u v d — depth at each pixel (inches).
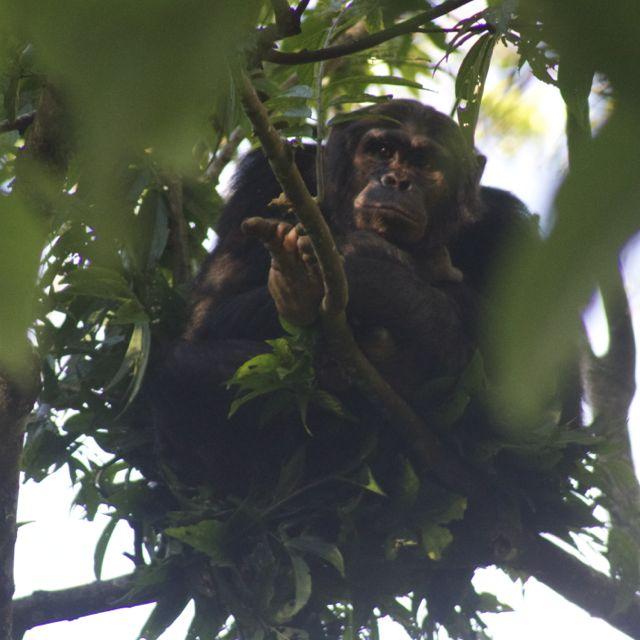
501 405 34.2
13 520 237.6
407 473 303.4
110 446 332.2
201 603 319.9
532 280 26.9
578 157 26.6
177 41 27.9
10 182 37.8
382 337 312.3
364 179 372.5
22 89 244.7
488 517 319.6
